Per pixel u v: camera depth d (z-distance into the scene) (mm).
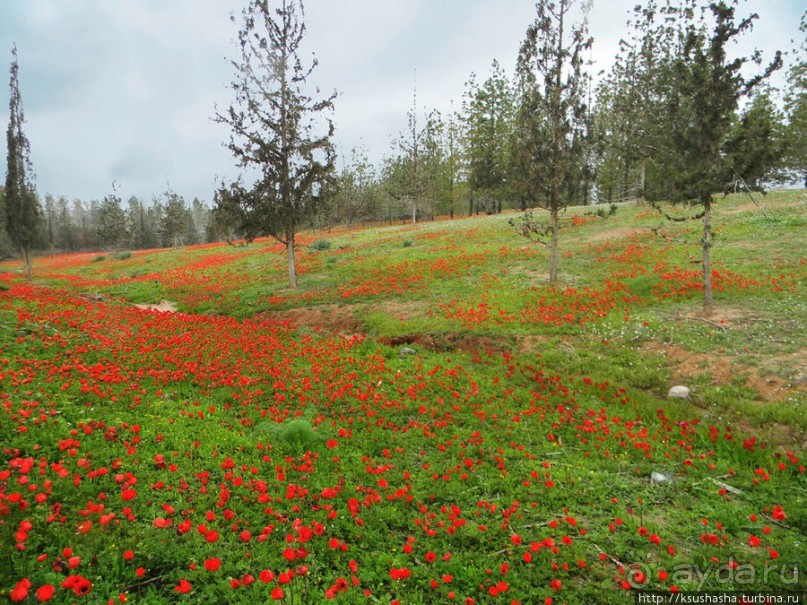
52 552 4477
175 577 4496
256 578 4590
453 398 9844
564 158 17438
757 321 12344
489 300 16984
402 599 4500
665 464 7445
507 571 4828
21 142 34969
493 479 6785
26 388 8266
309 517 5621
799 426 8102
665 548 5285
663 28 30922
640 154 14156
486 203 63688
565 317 14547
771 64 11430
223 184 22141
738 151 12055
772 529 5723
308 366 11805
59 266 49594
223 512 5406
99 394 8398
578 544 5316
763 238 21109
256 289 23812
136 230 97000
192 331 14867
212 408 8734
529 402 9781
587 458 7656
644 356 11719
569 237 27812
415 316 16578
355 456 7352
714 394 9531
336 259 29469
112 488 5723
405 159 59094
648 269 18500
